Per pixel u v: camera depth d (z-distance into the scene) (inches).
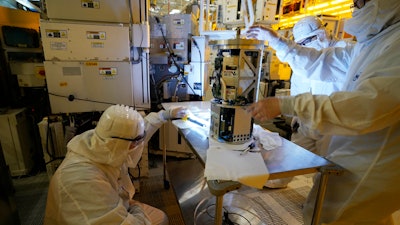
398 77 28.7
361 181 37.5
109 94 76.6
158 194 80.3
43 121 80.0
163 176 88.1
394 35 33.8
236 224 64.8
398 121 33.3
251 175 32.6
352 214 40.1
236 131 43.1
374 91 29.4
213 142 44.3
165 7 192.1
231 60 41.5
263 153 41.2
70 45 69.9
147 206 55.1
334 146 44.4
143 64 80.7
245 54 40.9
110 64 74.1
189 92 104.3
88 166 35.4
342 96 30.8
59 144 79.6
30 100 92.0
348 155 39.8
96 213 31.4
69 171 34.3
